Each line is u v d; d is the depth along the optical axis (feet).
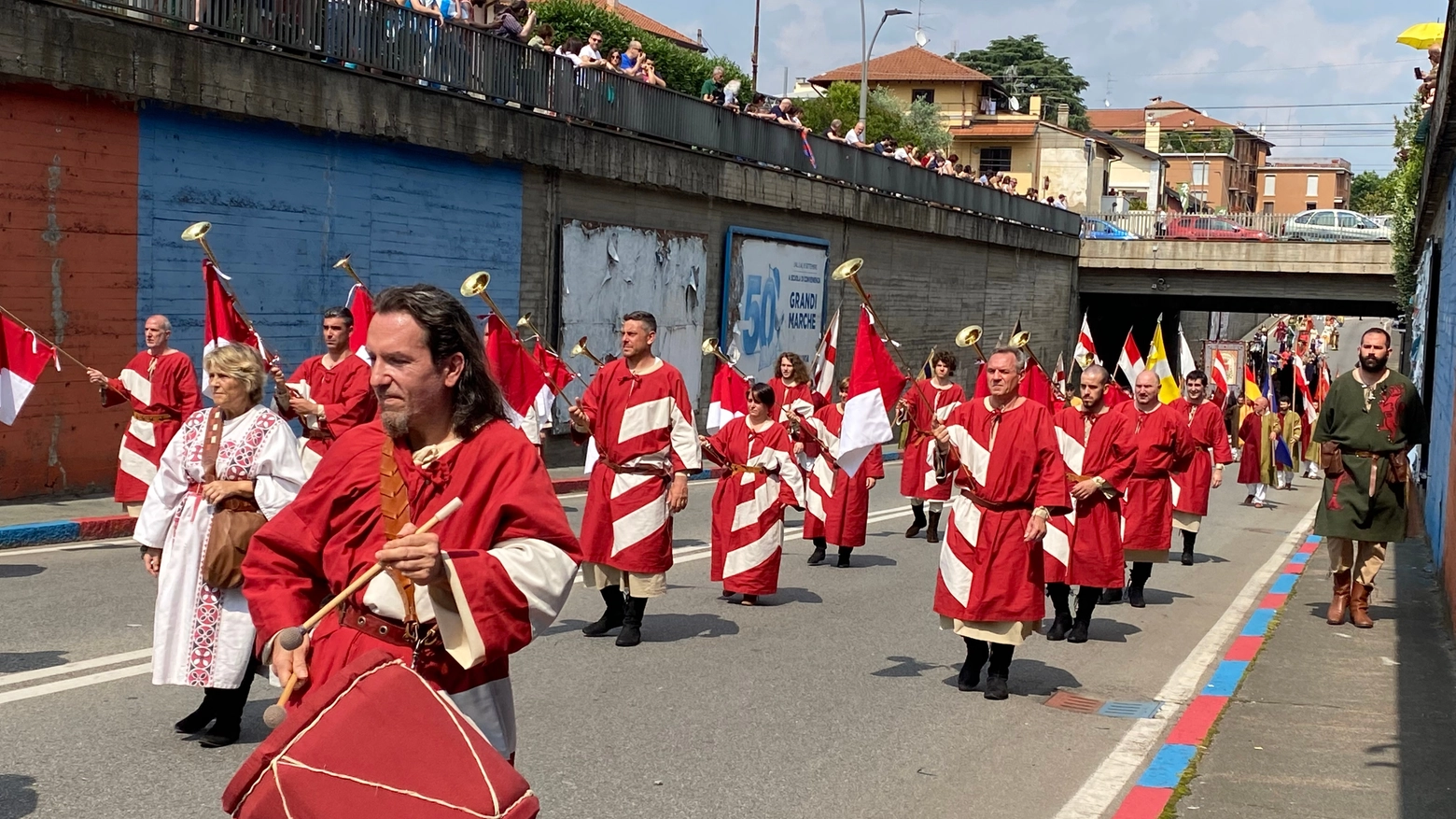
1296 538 58.44
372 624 11.23
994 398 25.93
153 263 48.34
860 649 30.71
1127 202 261.65
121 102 46.60
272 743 9.90
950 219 118.83
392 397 11.05
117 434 47.60
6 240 43.27
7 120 43.04
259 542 11.66
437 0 63.16
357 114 55.98
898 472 84.53
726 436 35.60
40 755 19.72
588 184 72.64
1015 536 25.79
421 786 9.93
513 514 11.15
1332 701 25.40
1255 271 143.64
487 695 11.51
